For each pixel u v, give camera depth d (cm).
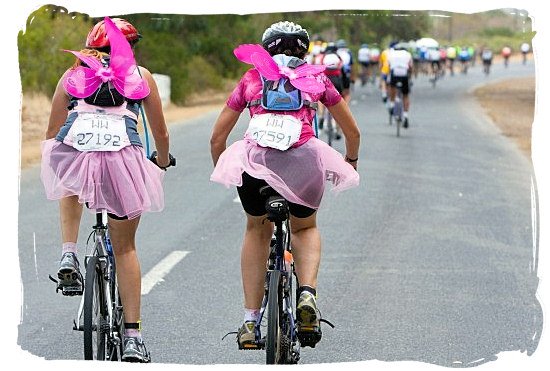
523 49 8181
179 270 992
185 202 1412
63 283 658
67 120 636
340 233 1191
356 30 5606
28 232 1162
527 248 1120
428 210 1365
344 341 764
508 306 871
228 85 4097
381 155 2020
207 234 1182
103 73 627
